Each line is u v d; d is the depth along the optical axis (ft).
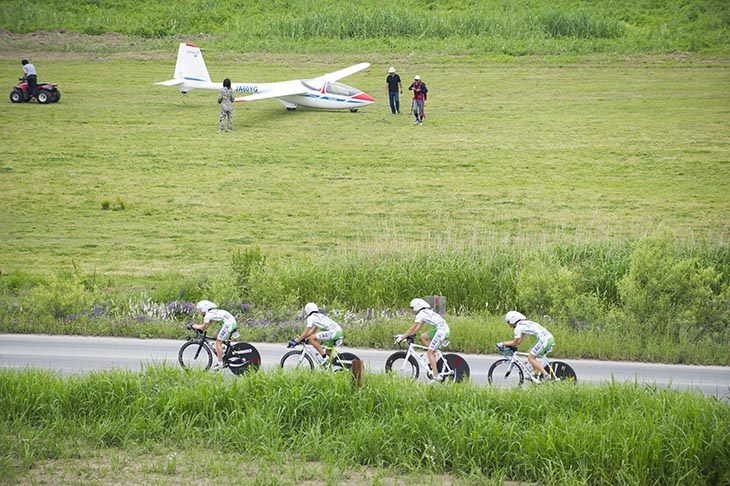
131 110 307.58
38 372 94.48
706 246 164.86
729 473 77.00
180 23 450.71
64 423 85.15
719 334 133.49
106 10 467.93
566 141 271.28
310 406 86.17
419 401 87.35
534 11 458.91
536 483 76.89
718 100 321.32
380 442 81.46
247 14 467.11
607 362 119.24
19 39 424.05
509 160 252.21
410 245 169.17
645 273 141.69
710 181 231.09
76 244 182.60
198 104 322.14
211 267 166.50
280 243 183.01
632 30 434.71
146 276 160.66
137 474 76.02
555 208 208.33
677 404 85.40
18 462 78.02
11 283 152.76
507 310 146.92
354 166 245.45
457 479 77.30
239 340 125.08
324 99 303.27
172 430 84.33
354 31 430.61
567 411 85.81
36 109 305.32
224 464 77.82
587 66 379.55
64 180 230.68
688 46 407.44
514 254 159.22
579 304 142.00
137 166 244.01
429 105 317.63
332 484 74.69
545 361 98.27
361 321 132.26
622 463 76.84
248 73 358.43
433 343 98.27
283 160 250.16
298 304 146.51
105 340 125.18
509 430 81.56
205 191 223.30
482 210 207.10
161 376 92.27
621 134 278.87
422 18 437.17
